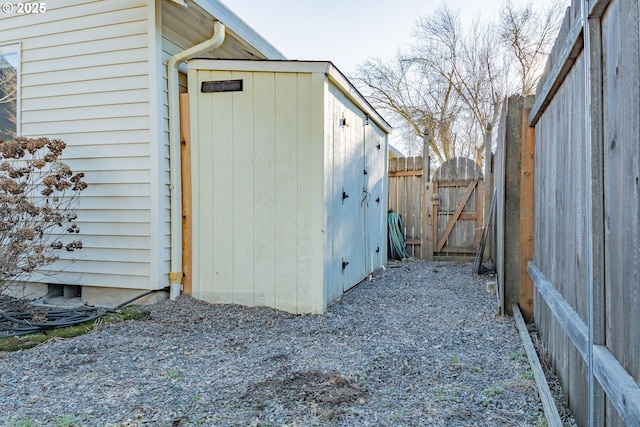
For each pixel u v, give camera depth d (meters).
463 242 7.87
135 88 4.21
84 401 2.26
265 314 3.99
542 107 2.82
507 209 3.82
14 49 4.66
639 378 1.21
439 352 2.97
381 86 15.33
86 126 4.41
